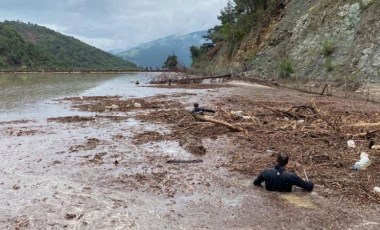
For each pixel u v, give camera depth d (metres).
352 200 7.05
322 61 36.75
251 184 7.99
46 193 7.32
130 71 101.50
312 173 8.53
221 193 7.47
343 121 14.38
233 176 8.52
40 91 33.19
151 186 7.86
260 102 23.11
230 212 6.56
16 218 6.19
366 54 30.59
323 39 38.91
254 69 51.03
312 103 20.59
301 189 7.65
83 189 7.61
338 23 37.84
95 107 21.03
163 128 14.34
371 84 27.84
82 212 6.44
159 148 11.19
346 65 32.56
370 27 32.16
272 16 56.69
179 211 6.60
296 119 15.17
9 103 23.34
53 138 12.59
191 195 7.37
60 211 6.47
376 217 6.32
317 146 10.84
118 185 7.92
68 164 9.47
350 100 24.38
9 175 8.48
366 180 8.05
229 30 72.44
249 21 64.31
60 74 80.38
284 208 6.71
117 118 16.92
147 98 26.69
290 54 43.88
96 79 58.09
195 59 109.62
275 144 11.20
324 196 7.26
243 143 11.53
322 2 43.53
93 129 14.32
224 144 11.49
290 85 36.91
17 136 12.89
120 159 9.96
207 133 12.96
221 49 77.88
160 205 6.86
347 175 8.39
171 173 8.76
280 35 49.72
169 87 38.81
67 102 23.92
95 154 10.47
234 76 48.25
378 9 32.47
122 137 12.76
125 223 6.06
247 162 9.57
